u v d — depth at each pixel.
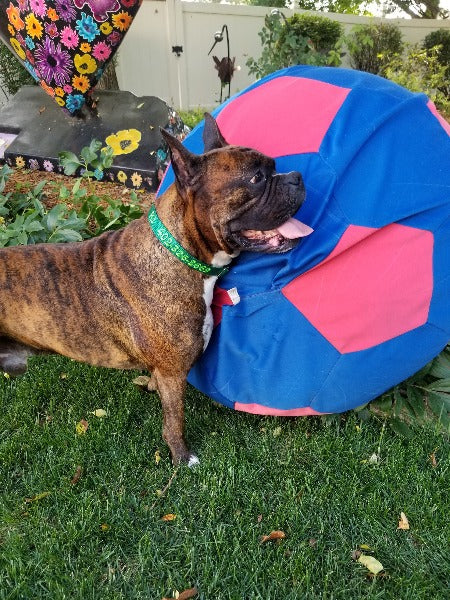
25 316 0.84
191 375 0.91
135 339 0.80
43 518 0.77
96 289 0.81
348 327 0.73
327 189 0.70
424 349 0.76
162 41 3.38
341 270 0.71
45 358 1.14
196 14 3.38
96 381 1.06
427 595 0.67
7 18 1.58
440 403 0.92
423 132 0.72
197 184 0.68
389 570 0.70
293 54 2.45
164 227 0.74
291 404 0.83
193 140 0.89
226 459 0.86
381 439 0.88
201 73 3.56
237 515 0.77
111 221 1.26
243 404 0.88
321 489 0.80
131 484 0.83
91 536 0.75
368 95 0.74
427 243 0.70
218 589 0.67
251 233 0.70
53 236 1.19
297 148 0.73
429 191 0.70
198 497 0.81
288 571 0.69
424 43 3.93
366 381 0.77
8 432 0.96
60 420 0.98
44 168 1.79
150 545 0.72
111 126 1.76
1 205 1.35
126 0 1.54
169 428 0.85
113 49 1.64
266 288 0.75
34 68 1.67
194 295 0.76
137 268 0.77
